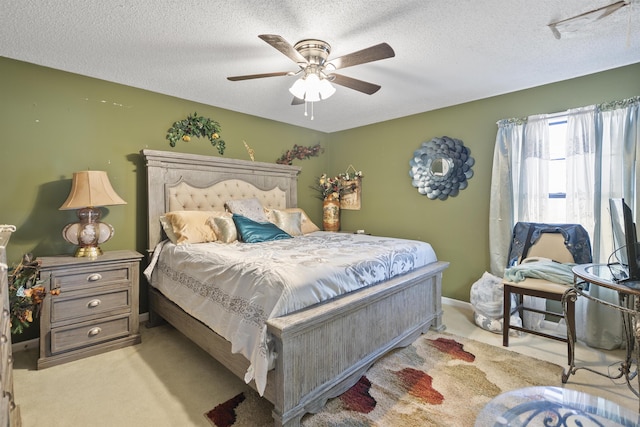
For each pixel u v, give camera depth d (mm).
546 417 1199
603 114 2566
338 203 4605
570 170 2719
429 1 1743
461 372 2086
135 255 2561
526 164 2959
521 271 2467
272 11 1825
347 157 4684
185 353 2373
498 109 3211
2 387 1000
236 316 1720
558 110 2848
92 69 2604
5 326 1188
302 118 4105
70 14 1839
